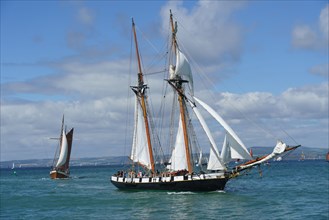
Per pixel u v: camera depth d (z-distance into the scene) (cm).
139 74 8675
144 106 8544
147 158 8444
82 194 8612
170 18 8106
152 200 6738
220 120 6975
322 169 19625
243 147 6781
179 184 7294
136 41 8706
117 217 5381
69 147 16438
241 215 5222
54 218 5478
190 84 7831
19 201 7600
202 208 5794
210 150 7125
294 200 6538
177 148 7669
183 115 7625
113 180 9006
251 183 10575
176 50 7956
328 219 4872
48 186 11888
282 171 18475
